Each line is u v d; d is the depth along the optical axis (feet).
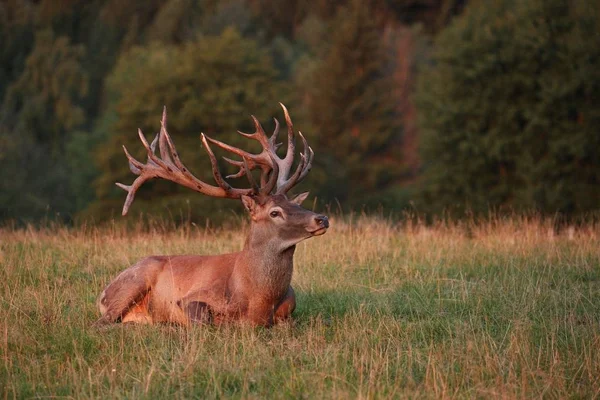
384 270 68.23
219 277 52.65
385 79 374.63
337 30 375.04
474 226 90.79
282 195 51.29
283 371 43.65
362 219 92.89
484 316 55.06
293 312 56.24
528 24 211.41
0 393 40.63
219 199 203.72
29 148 308.81
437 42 238.48
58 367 44.50
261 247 50.60
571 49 204.23
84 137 322.34
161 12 503.20
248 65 249.55
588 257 72.69
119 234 84.99
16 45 507.71
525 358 44.80
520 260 72.33
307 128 255.91
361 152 356.79
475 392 41.01
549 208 190.49
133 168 54.80
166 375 42.93
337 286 63.57
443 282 64.85
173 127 237.04
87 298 59.52
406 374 43.06
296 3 523.70
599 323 52.26
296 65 416.67
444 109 218.79
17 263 68.08
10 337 47.88
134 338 47.80
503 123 210.59
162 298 53.93
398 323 52.06
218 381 42.04
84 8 561.02
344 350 46.93
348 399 39.19
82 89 433.89
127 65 358.64
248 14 469.16
